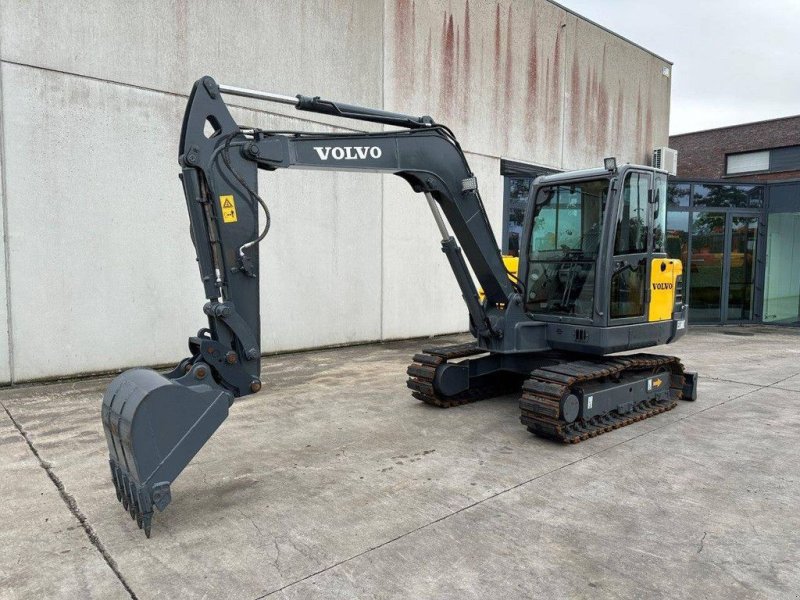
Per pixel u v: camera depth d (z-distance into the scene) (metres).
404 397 6.22
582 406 4.79
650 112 15.02
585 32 12.89
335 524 3.33
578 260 5.49
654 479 4.00
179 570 2.85
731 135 22.39
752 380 7.18
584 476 4.05
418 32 9.88
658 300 5.63
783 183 12.84
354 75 9.17
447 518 3.40
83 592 2.67
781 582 2.77
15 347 6.44
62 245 6.67
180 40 7.45
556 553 3.02
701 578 2.80
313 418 5.43
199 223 3.54
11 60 6.25
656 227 5.66
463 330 11.11
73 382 6.70
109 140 6.95
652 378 5.65
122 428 3.14
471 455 4.46
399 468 4.19
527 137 11.84
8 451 4.47
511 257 6.57
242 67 8.01
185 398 3.25
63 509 3.52
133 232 7.18
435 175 4.83
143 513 3.10
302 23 8.54
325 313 9.05
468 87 10.68
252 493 3.76
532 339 5.48
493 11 10.94
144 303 7.31
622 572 2.85
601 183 5.32
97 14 6.79
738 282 13.24
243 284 3.66
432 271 10.50
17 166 6.34
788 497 3.73
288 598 2.62
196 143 3.50
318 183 8.78
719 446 4.70
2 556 2.99
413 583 2.74
